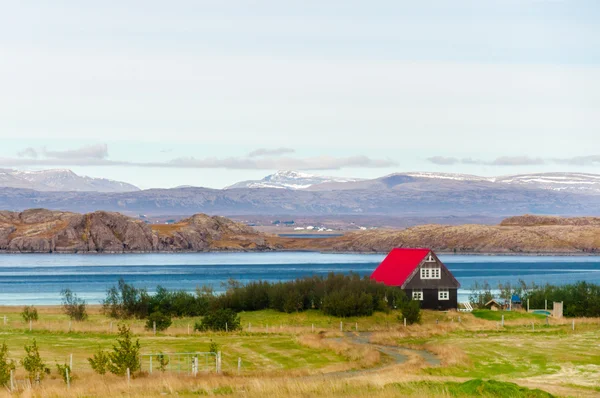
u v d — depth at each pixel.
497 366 110.06
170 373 93.62
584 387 93.56
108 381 86.12
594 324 165.50
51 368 98.38
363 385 82.12
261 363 108.56
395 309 171.88
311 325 158.88
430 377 91.25
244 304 176.00
